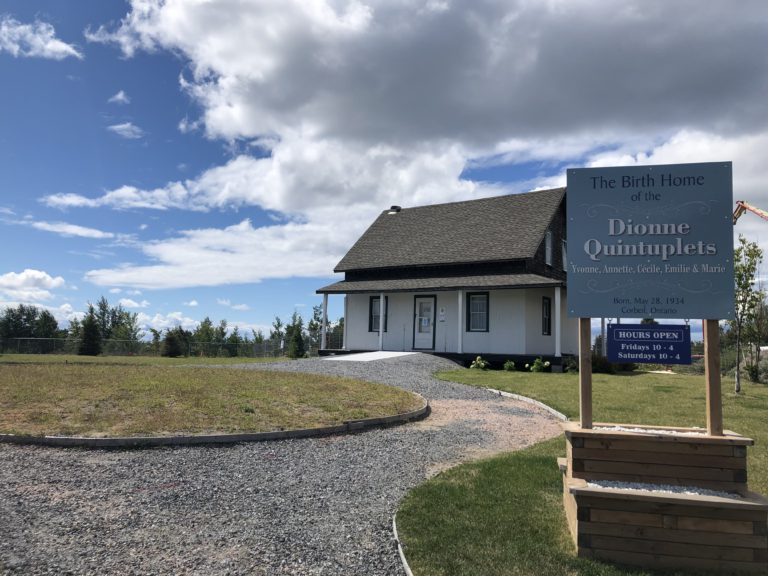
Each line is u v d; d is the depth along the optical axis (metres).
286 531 4.78
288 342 35.59
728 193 4.96
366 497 5.74
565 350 25.02
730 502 3.97
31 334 46.44
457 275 23.50
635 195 5.14
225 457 7.13
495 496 5.60
